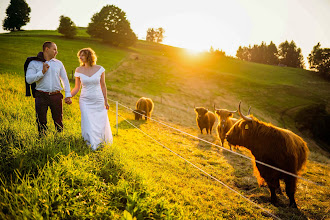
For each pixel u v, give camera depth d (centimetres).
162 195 374
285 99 5003
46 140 388
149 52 8512
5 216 209
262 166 456
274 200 451
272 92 5316
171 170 548
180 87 4434
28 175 282
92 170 341
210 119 1272
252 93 5000
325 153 2734
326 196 509
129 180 360
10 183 274
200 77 5622
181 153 751
